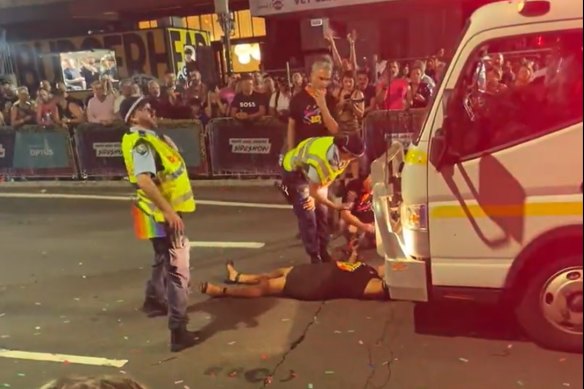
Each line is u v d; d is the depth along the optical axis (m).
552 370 3.65
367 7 12.49
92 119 10.66
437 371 3.75
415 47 12.99
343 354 4.06
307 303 4.92
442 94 3.77
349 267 4.94
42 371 4.15
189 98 10.63
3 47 17.34
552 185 3.56
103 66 16.66
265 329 4.53
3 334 4.80
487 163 3.67
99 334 4.68
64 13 18.55
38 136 10.83
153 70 16.28
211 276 5.68
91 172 10.66
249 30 18.38
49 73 17.23
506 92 3.69
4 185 10.93
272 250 6.35
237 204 8.48
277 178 9.59
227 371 3.96
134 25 19.52
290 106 5.45
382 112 7.74
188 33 16.77
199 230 7.34
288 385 3.74
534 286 3.80
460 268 3.86
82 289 5.67
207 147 9.91
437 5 12.56
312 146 4.89
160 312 4.98
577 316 3.73
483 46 3.65
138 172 3.97
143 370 4.06
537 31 3.51
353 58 9.73
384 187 4.77
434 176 3.81
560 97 3.50
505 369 3.71
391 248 4.10
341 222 5.74
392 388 3.61
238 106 9.67
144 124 4.16
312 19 12.93
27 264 6.56
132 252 6.69
